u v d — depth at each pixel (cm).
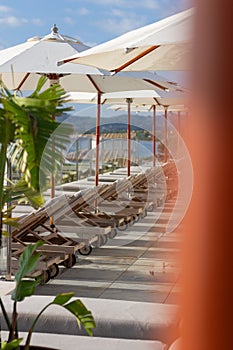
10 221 238
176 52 434
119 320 302
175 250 106
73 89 756
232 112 98
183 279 106
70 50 650
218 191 101
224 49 98
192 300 105
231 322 103
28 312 312
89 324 211
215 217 102
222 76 98
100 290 541
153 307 323
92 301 336
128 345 279
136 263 666
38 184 186
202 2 98
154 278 588
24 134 185
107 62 486
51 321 308
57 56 636
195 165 102
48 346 278
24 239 634
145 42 388
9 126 188
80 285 561
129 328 299
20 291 212
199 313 104
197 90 100
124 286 556
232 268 102
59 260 576
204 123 100
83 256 704
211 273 104
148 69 498
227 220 101
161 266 645
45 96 209
